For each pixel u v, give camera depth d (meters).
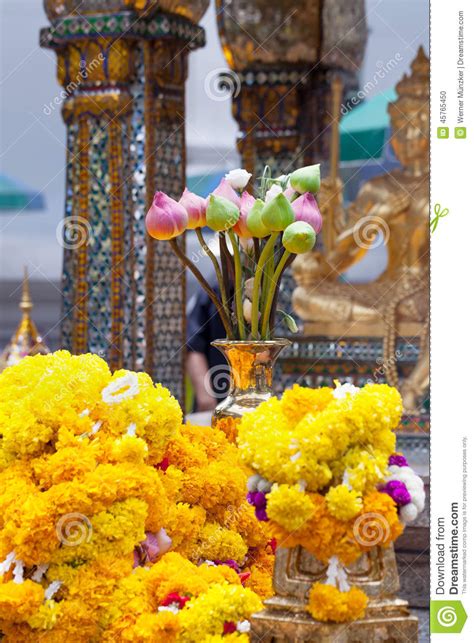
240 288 2.52
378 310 4.16
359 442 1.91
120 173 3.80
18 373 2.15
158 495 2.08
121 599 2.00
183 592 2.03
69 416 2.08
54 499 1.97
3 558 2.00
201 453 2.32
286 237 2.37
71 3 3.77
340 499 1.85
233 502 2.34
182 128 3.93
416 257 4.30
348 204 4.74
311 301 4.23
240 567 2.37
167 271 3.90
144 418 2.12
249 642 1.94
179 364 3.98
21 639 1.97
